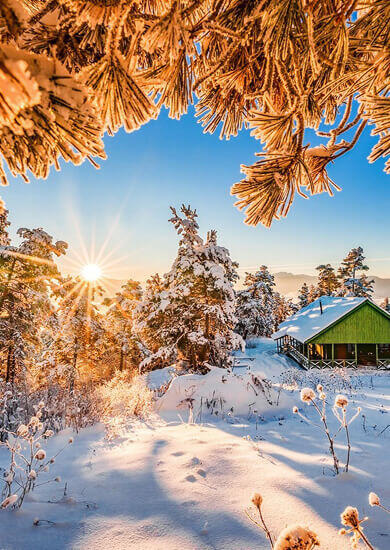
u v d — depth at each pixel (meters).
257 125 1.51
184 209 18.44
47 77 0.72
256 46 1.81
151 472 4.07
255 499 1.25
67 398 9.10
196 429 6.48
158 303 18.84
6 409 7.44
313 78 1.41
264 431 6.20
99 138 0.80
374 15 1.48
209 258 18.11
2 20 0.67
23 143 0.76
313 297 66.19
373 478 3.61
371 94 1.56
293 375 16.38
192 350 17.75
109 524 2.92
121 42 1.52
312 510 3.00
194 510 3.10
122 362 29.09
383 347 35.12
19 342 17.97
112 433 6.21
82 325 23.05
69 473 4.25
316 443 5.20
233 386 9.11
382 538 2.52
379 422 6.43
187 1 1.40
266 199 1.56
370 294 59.00
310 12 1.30
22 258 18.09
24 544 2.62
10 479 3.41
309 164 1.99
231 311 17.45
